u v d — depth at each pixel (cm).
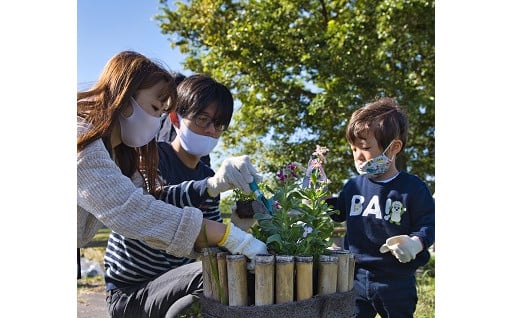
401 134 218
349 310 136
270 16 702
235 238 135
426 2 584
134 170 172
